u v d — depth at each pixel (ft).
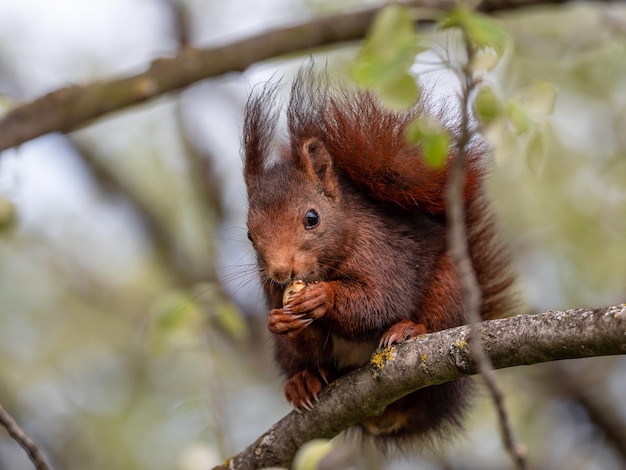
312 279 30.12
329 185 30.83
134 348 57.26
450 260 30.32
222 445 34.40
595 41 45.14
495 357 24.07
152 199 58.23
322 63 50.08
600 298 50.08
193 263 56.18
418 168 30.68
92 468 54.03
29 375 56.03
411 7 37.58
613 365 51.19
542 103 28.19
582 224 50.44
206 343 38.63
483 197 32.17
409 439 32.17
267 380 54.24
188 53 39.11
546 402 50.31
